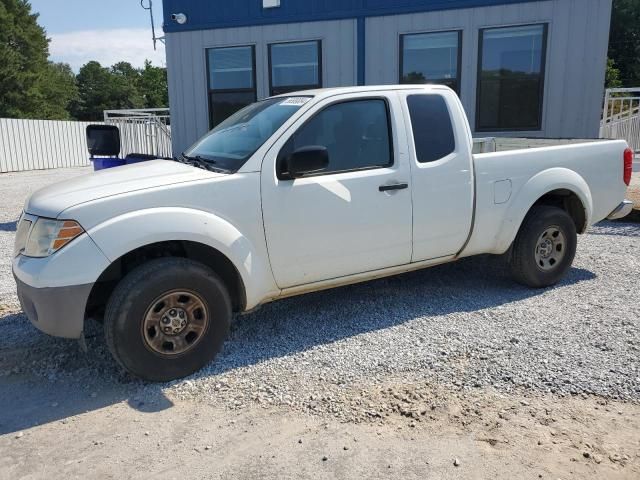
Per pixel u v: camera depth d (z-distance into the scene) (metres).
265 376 3.65
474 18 9.29
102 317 3.87
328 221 4.07
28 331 4.51
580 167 5.31
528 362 3.71
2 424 3.19
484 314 4.62
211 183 3.67
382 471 2.67
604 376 3.49
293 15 10.12
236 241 3.71
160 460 2.81
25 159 22.16
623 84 50.69
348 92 4.25
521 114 9.46
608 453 2.76
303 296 5.20
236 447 2.90
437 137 4.57
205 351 3.70
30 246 3.47
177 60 10.90
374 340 4.15
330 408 3.24
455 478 2.61
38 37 53.91
